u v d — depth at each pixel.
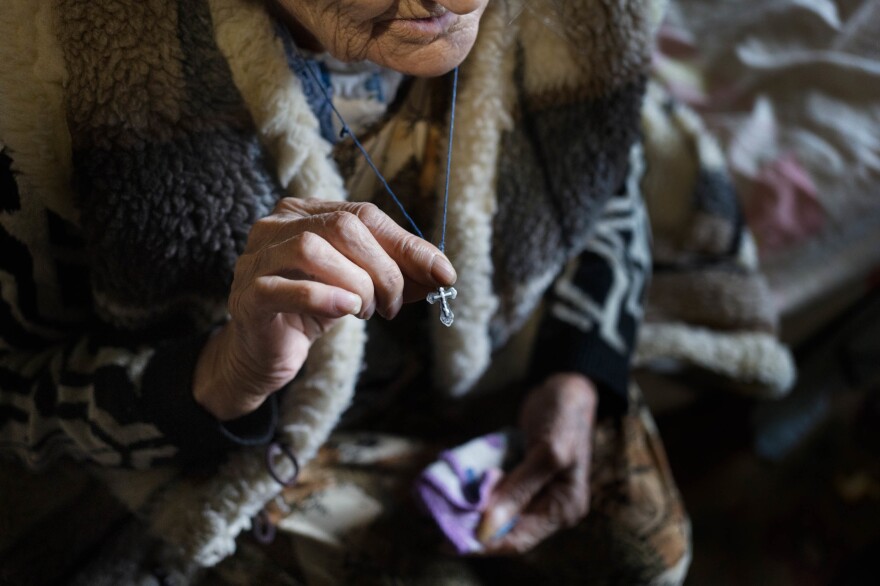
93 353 0.75
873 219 1.32
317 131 0.71
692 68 1.43
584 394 0.90
